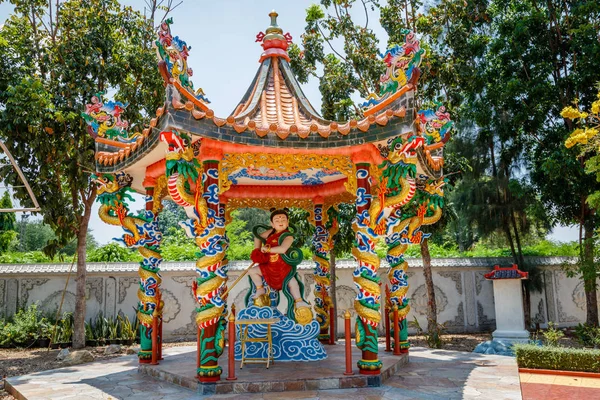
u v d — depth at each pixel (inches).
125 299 701.9
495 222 789.2
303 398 276.5
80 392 315.3
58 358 544.7
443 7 700.0
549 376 421.7
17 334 629.6
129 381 348.8
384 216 327.9
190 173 288.0
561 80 711.7
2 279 678.5
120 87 638.5
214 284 297.4
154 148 315.6
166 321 704.4
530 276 775.1
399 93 309.1
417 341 674.8
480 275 789.9
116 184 392.2
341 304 734.5
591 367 426.3
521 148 782.5
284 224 399.2
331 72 690.2
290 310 384.8
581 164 666.2
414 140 301.4
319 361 367.2
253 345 370.9
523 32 711.7
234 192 462.3
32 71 597.0
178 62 293.3
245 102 396.2
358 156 321.1
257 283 394.3
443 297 771.4
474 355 447.5
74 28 625.3
